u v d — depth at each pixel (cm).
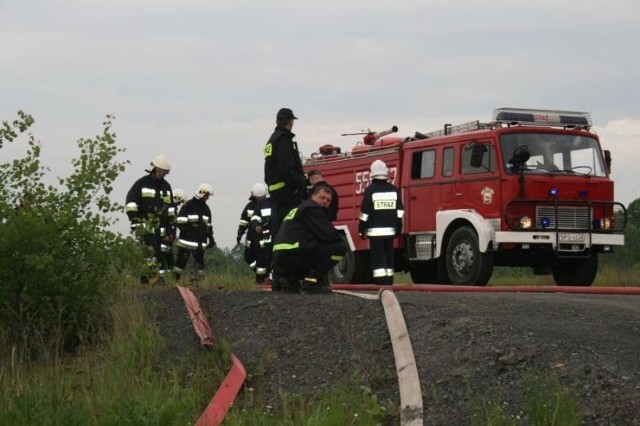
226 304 1269
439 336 954
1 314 1232
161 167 1811
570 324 1002
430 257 1975
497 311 1100
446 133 1997
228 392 912
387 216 1578
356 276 2214
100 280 1291
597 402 754
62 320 1262
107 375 1019
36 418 859
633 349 876
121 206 1284
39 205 1248
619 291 1550
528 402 752
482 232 1819
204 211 2147
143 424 830
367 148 2191
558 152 1878
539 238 1812
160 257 1808
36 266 1189
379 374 904
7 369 1088
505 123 1877
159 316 1289
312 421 790
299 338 1057
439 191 1961
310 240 1320
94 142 1279
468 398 808
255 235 2072
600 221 1881
